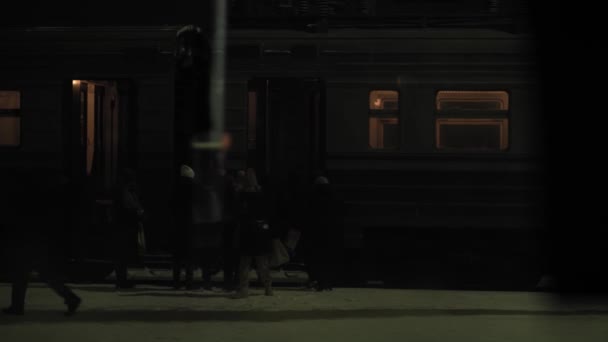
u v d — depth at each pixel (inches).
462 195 701.9
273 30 727.7
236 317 547.8
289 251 713.6
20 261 546.3
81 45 733.3
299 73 719.1
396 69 708.0
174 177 727.1
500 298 653.9
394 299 639.8
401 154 705.0
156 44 730.2
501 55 703.1
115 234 677.3
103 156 740.0
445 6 946.1
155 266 754.8
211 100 727.1
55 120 731.4
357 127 709.3
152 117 730.2
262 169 733.9
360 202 706.8
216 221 669.3
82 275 737.0
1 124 736.3
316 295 657.0
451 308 594.2
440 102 706.2
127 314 557.6
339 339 470.6
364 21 722.8
